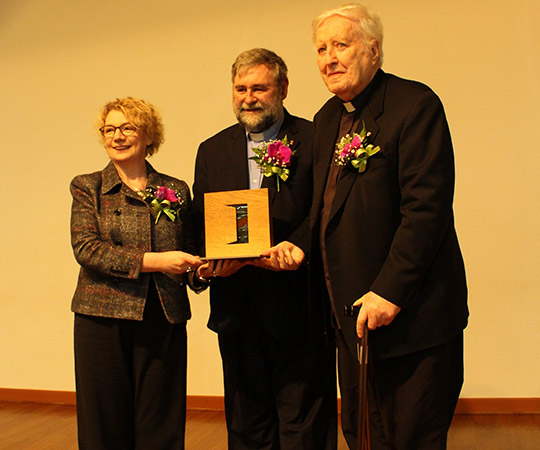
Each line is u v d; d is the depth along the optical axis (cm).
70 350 494
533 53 412
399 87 211
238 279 263
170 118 478
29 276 504
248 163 271
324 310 239
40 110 504
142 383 257
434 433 197
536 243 414
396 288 191
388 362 206
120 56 488
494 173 419
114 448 254
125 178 271
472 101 421
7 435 404
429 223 191
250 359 267
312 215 229
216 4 468
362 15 213
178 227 269
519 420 399
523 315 416
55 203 500
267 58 263
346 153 207
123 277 249
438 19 425
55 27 501
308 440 258
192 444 373
